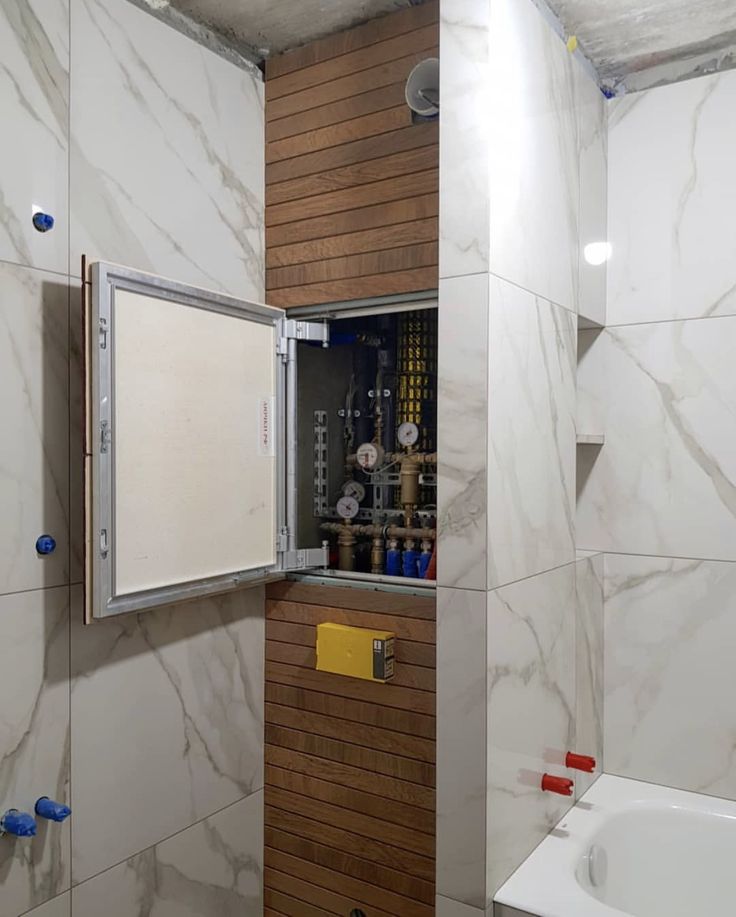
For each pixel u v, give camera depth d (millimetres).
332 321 2330
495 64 1666
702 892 2102
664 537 2260
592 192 2223
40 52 1624
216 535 1937
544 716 1940
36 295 1623
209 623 2061
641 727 2299
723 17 1979
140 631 1864
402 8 1947
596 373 2359
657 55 2176
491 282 1653
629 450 2311
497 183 1678
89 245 1729
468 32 1676
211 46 2041
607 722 2354
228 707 2121
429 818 1929
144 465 1735
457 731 1694
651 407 2273
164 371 1786
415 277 1925
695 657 2215
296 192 2150
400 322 2258
